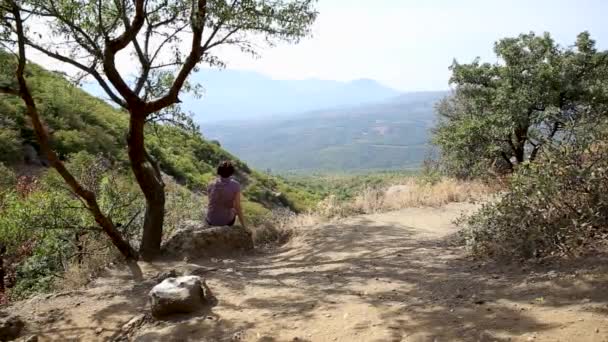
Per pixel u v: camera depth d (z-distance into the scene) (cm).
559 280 393
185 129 842
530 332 311
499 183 1116
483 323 342
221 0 711
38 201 964
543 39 1592
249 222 1107
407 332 351
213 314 450
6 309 546
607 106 1370
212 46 765
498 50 1658
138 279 632
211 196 819
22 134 2383
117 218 980
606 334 286
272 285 539
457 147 1725
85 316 502
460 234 674
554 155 519
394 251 676
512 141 1675
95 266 710
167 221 1118
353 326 379
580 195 486
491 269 485
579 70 1558
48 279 923
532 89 1524
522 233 506
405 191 1277
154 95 821
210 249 755
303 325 397
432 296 428
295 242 858
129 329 454
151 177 748
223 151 5631
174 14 791
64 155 2198
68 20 720
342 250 733
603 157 486
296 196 6250
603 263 401
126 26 712
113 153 2828
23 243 990
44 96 2809
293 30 790
